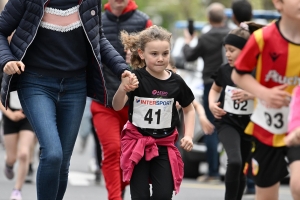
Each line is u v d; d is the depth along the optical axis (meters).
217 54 22.53
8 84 12.49
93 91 13.35
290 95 10.57
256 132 11.52
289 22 10.64
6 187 20.92
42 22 12.39
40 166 12.23
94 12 12.65
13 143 19.03
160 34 12.60
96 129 16.12
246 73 11.02
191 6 87.75
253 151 11.69
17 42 12.42
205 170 26.95
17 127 18.89
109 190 15.88
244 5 19.11
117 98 12.55
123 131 12.91
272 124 11.20
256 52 10.88
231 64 15.39
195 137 23.12
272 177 11.59
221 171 25.23
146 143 12.58
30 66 12.58
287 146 11.08
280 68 10.82
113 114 16.08
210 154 22.64
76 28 12.53
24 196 19.05
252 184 20.59
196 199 19.44
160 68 12.62
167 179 12.56
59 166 12.23
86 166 27.12
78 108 12.91
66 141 12.97
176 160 12.73
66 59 12.60
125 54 16.86
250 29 15.39
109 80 16.25
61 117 12.89
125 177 12.62
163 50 12.57
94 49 12.68
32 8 12.32
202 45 22.61
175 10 96.88
